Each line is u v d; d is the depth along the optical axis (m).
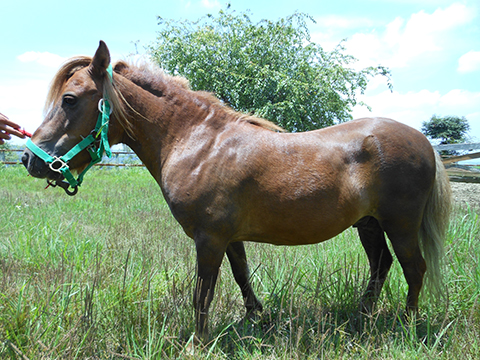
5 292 2.62
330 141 2.54
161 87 2.59
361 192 2.51
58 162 2.36
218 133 2.51
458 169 10.34
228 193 2.38
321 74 10.16
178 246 4.53
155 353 2.19
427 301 2.88
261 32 10.36
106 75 2.39
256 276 3.40
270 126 2.69
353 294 3.02
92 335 2.28
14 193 8.27
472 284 3.04
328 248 4.11
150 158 2.63
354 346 2.47
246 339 2.62
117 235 4.70
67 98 2.35
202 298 2.44
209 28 10.47
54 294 2.66
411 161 2.53
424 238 2.72
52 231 4.28
